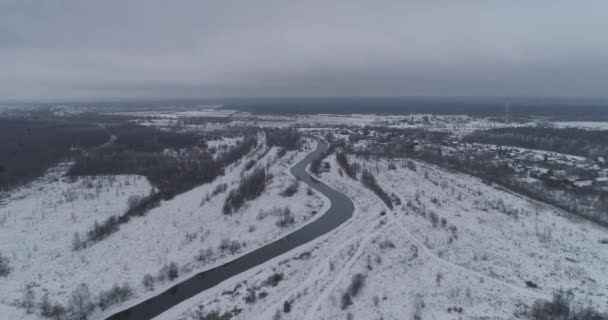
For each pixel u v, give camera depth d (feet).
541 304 137.59
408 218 229.66
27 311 138.72
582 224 217.97
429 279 159.53
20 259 178.40
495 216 233.14
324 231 223.92
